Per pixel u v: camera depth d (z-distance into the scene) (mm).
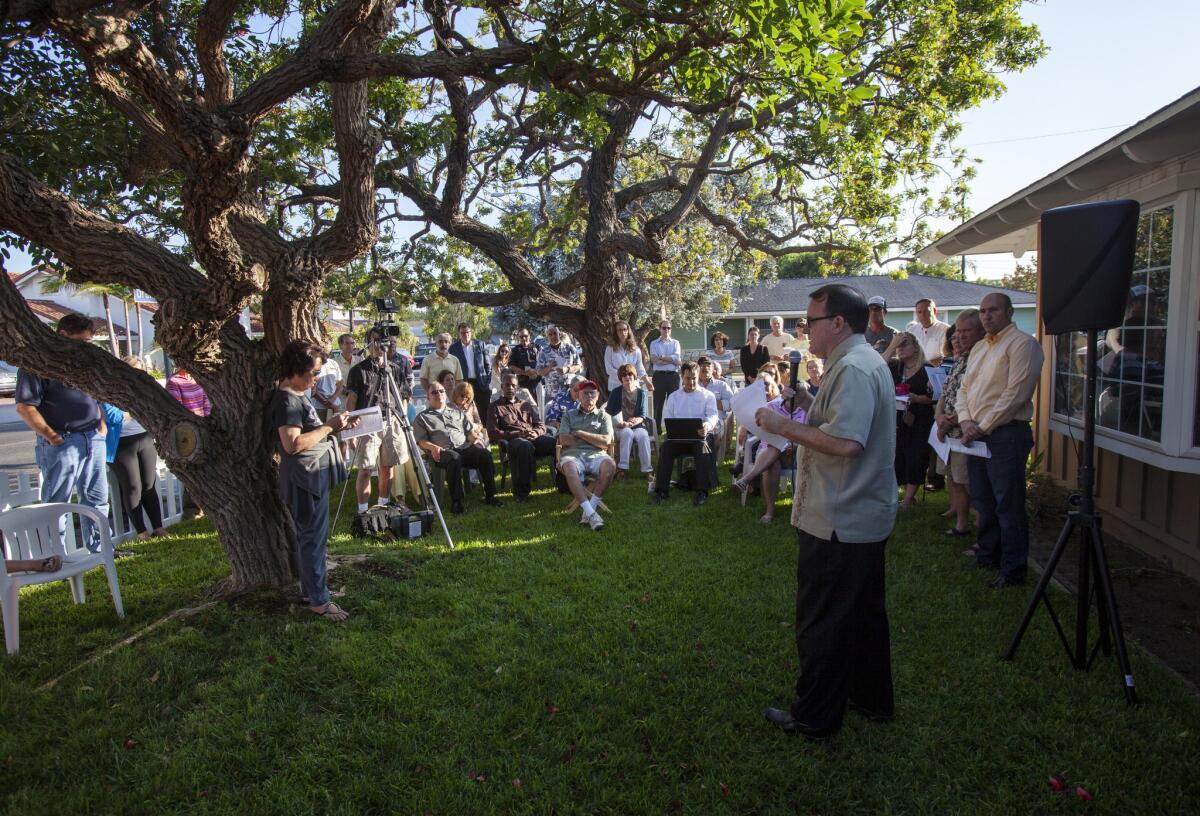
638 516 6586
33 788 2736
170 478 7066
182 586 4941
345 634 3920
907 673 3469
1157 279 4910
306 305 4527
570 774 2760
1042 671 3439
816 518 2797
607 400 9773
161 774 2787
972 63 10430
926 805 2557
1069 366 6730
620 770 2789
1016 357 4277
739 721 3082
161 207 8078
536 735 3010
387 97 8406
